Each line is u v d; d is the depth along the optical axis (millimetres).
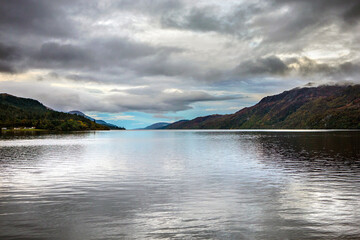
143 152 61344
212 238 13344
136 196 21453
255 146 77562
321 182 26609
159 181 27375
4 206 18703
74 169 35438
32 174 31531
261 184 25828
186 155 54000
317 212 17266
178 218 16219
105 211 17594
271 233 13969
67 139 132500
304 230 14352
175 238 13352
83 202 19719
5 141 109812
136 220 15875
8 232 14148
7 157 50000
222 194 22000
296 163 40375
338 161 42281
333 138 120562
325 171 33062
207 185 25469
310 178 28656
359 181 27047
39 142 103125
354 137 128875
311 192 22594
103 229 14531
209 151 63250
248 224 15203
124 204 19203
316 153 54719
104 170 34531
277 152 58000
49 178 29094
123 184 26031
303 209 17906
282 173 31828
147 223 15375
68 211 17609
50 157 50188
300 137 137500
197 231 14211
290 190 23344
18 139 128500
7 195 21781
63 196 21484
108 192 22812
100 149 70562
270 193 22312
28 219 16094
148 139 141250
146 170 34531
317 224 15195
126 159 47219
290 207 18359
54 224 15258
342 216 16516
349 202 19578
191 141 115938
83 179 28500
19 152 60375
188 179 28453
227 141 110750
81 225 15109
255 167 36719
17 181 27422
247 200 20188
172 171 33656
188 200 20250
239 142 100875
